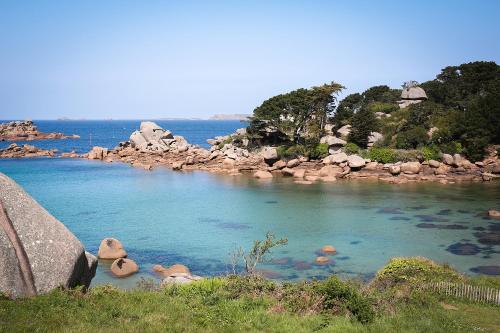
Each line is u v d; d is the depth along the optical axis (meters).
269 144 113.00
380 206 58.72
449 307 22.22
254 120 109.44
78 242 19.83
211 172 98.19
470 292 23.45
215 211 56.44
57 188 74.75
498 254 38.19
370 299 21.30
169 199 64.94
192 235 44.84
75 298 18.05
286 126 104.69
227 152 109.19
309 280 31.80
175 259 37.44
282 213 54.94
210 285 23.06
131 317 17.31
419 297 22.36
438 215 53.22
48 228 19.12
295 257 37.66
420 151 88.44
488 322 19.89
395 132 100.88
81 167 106.19
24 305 16.61
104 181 83.56
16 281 17.62
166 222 50.47
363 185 77.38
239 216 53.50
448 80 128.12
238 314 18.83
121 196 67.44
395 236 44.16
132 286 30.50
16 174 92.06
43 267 18.25
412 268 27.16
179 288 22.75
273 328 17.33
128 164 113.38
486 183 77.31
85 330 15.32
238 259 37.19
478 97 106.31
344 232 45.78
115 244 38.16
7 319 15.40
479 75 118.12
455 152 88.62
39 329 15.02
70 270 18.81
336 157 90.44
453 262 36.06
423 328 18.02
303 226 48.38
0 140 192.12
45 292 18.03
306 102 103.06
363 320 18.72
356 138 98.25
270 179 86.44
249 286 23.00
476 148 86.19
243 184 79.75
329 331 17.28
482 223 49.28
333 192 70.12
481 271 33.88
